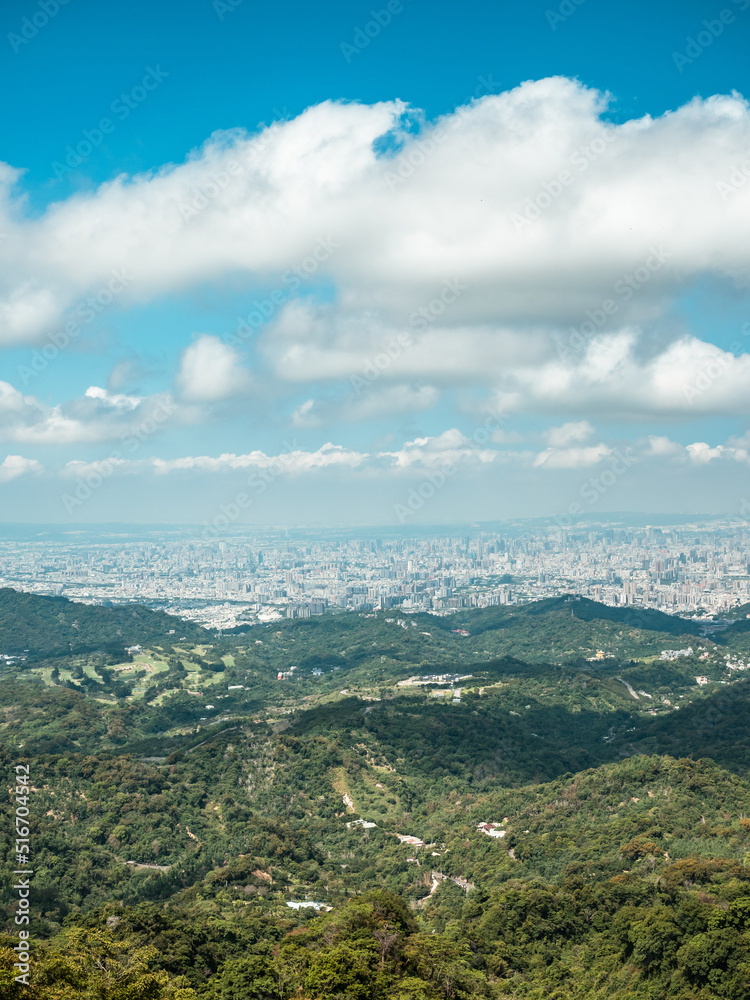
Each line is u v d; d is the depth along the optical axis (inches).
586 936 4886.8
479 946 4817.9
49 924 5002.5
